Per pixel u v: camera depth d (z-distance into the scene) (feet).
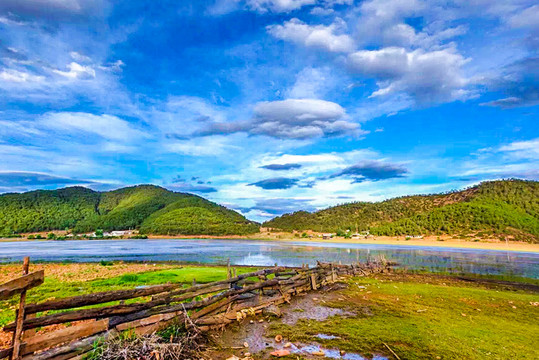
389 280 57.21
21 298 13.53
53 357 14.38
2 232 579.89
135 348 16.29
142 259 121.49
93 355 15.55
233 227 556.10
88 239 485.97
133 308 18.66
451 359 18.47
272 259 117.91
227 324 24.77
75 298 15.85
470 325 26.04
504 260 127.54
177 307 21.26
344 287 44.42
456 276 71.15
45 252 173.58
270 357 18.38
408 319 27.35
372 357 18.60
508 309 33.19
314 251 176.35
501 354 19.43
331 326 24.85
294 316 27.96
